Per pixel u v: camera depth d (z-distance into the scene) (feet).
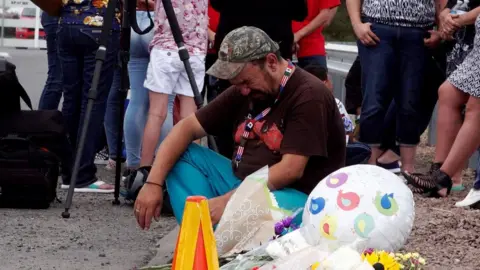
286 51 29.14
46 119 27.84
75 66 30.01
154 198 21.18
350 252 15.28
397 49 31.32
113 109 34.45
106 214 27.04
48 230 24.73
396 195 17.11
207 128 21.29
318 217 16.98
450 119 29.19
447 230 24.17
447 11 30.78
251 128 20.51
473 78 28.30
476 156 34.73
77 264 21.36
